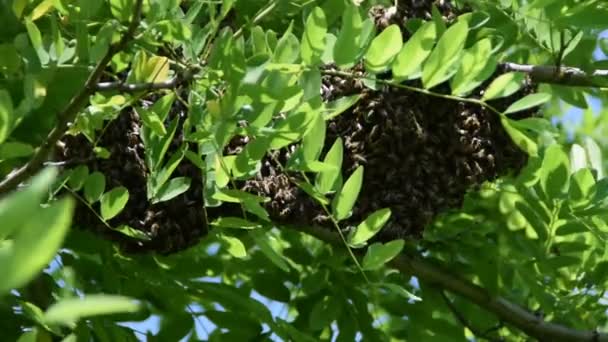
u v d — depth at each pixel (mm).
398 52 2004
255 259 2295
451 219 2318
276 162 2041
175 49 2055
